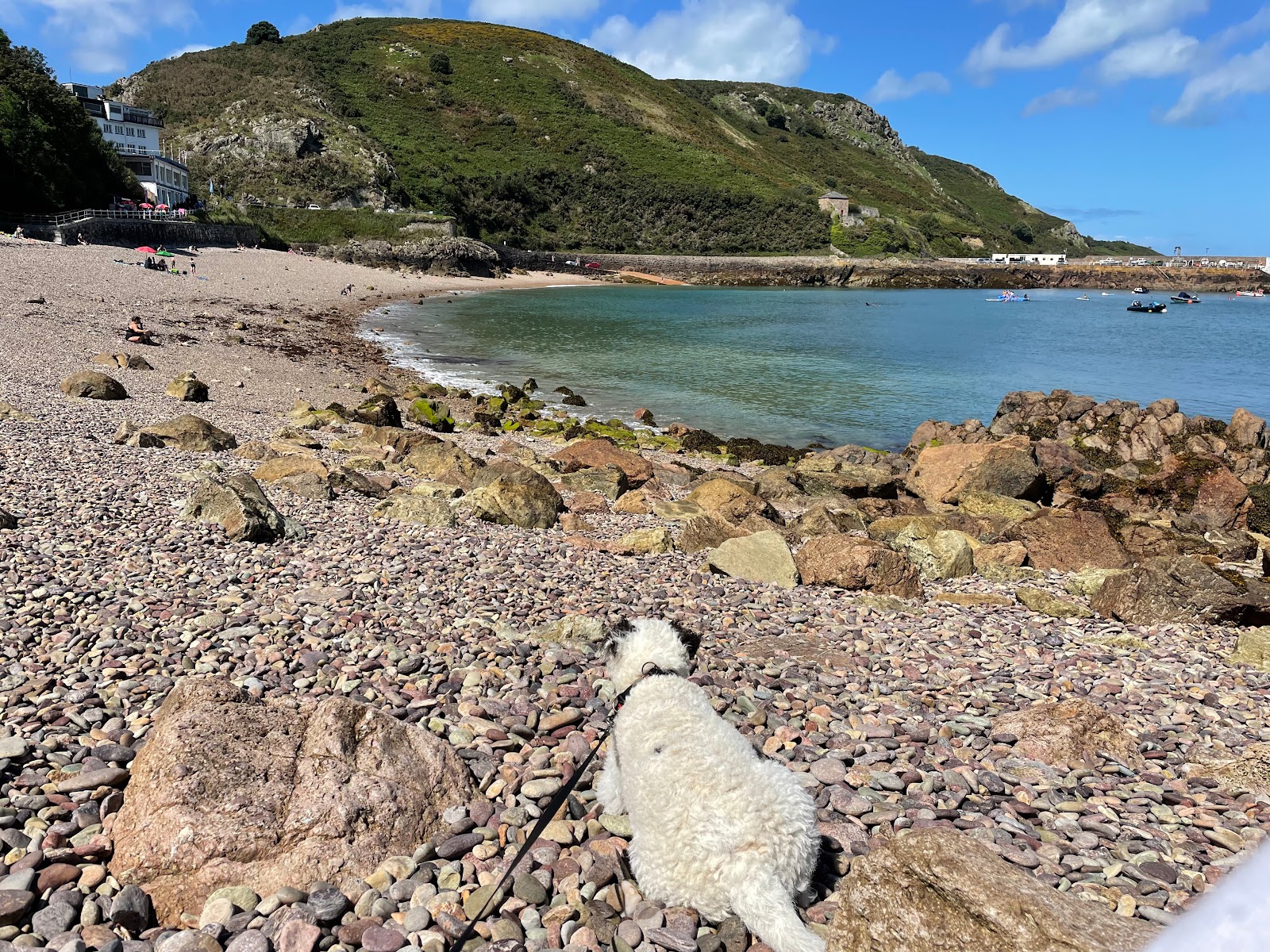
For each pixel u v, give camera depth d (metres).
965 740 5.77
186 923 3.46
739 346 47.62
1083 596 11.16
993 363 43.03
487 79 149.75
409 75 143.12
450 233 97.25
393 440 18.69
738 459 22.98
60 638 6.28
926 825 4.45
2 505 9.45
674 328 56.97
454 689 5.98
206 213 82.56
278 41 144.12
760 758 3.86
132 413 17.64
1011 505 16.12
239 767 3.94
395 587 8.38
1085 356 46.62
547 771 4.77
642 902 3.56
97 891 3.54
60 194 63.66
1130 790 5.12
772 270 122.06
